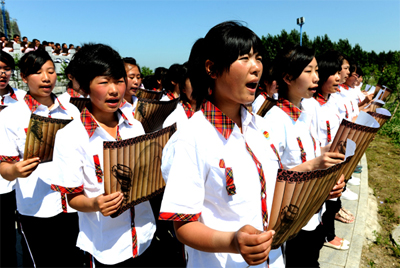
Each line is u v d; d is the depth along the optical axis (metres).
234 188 1.24
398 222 4.28
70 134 1.89
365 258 3.43
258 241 0.97
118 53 1.97
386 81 10.30
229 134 1.27
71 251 2.69
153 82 5.87
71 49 15.58
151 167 1.90
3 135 2.45
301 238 2.39
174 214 1.21
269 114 2.26
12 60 3.36
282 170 1.20
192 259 1.41
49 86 2.79
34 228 2.59
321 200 1.34
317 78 2.20
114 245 1.96
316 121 2.81
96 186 1.95
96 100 1.93
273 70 2.32
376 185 5.48
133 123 2.22
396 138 8.59
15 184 2.69
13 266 2.97
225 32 1.20
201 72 1.31
